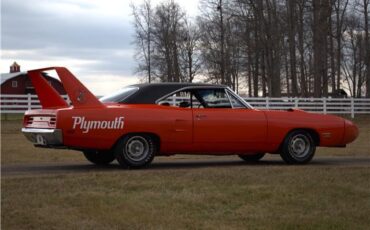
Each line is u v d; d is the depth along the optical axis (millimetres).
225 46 47562
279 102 30031
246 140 9469
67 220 5410
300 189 6918
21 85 57719
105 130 8484
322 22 39312
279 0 40688
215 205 6094
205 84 9398
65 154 11750
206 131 9148
